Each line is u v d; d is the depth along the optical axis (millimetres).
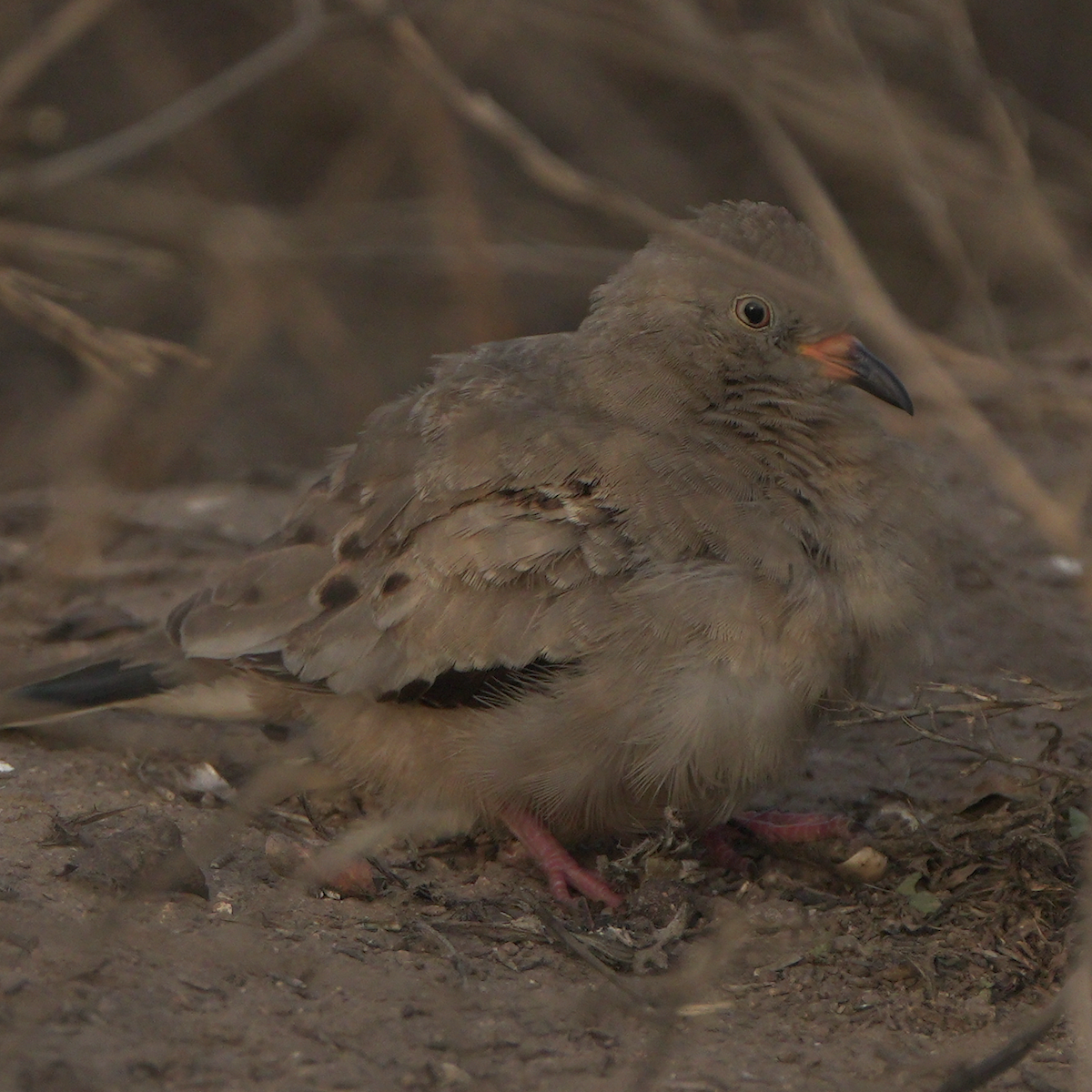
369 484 10555
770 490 10078
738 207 11180
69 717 10703
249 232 21031
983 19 27016
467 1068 7641
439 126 21656
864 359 10727
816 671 9586
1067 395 16188
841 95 19672
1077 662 12898
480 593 9664
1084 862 9594
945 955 9141
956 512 14805
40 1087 6938
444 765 10039
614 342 10680
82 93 26531
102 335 14500
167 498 16203
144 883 8414
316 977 8367
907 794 11047
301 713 10719
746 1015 8539
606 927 9406
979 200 18719
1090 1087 7703
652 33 18812
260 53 16672
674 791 9727
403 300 24766
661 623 9375
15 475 17859
